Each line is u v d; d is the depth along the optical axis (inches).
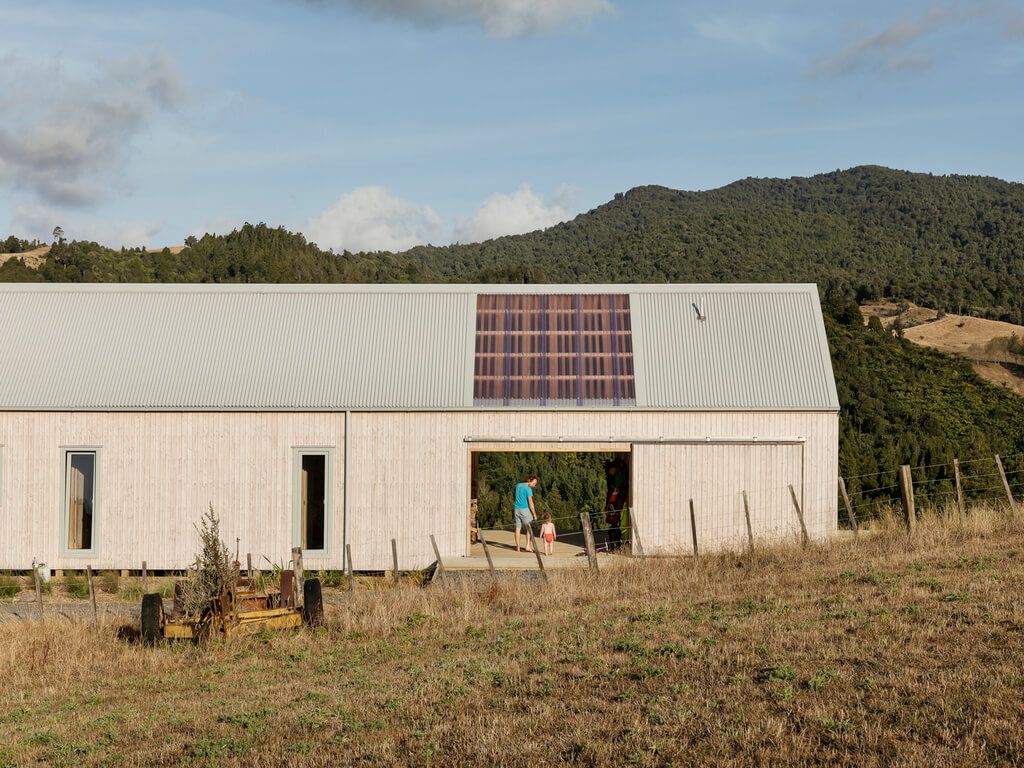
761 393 932.0
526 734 344.2
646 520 919.0
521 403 931.3
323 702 428.8
